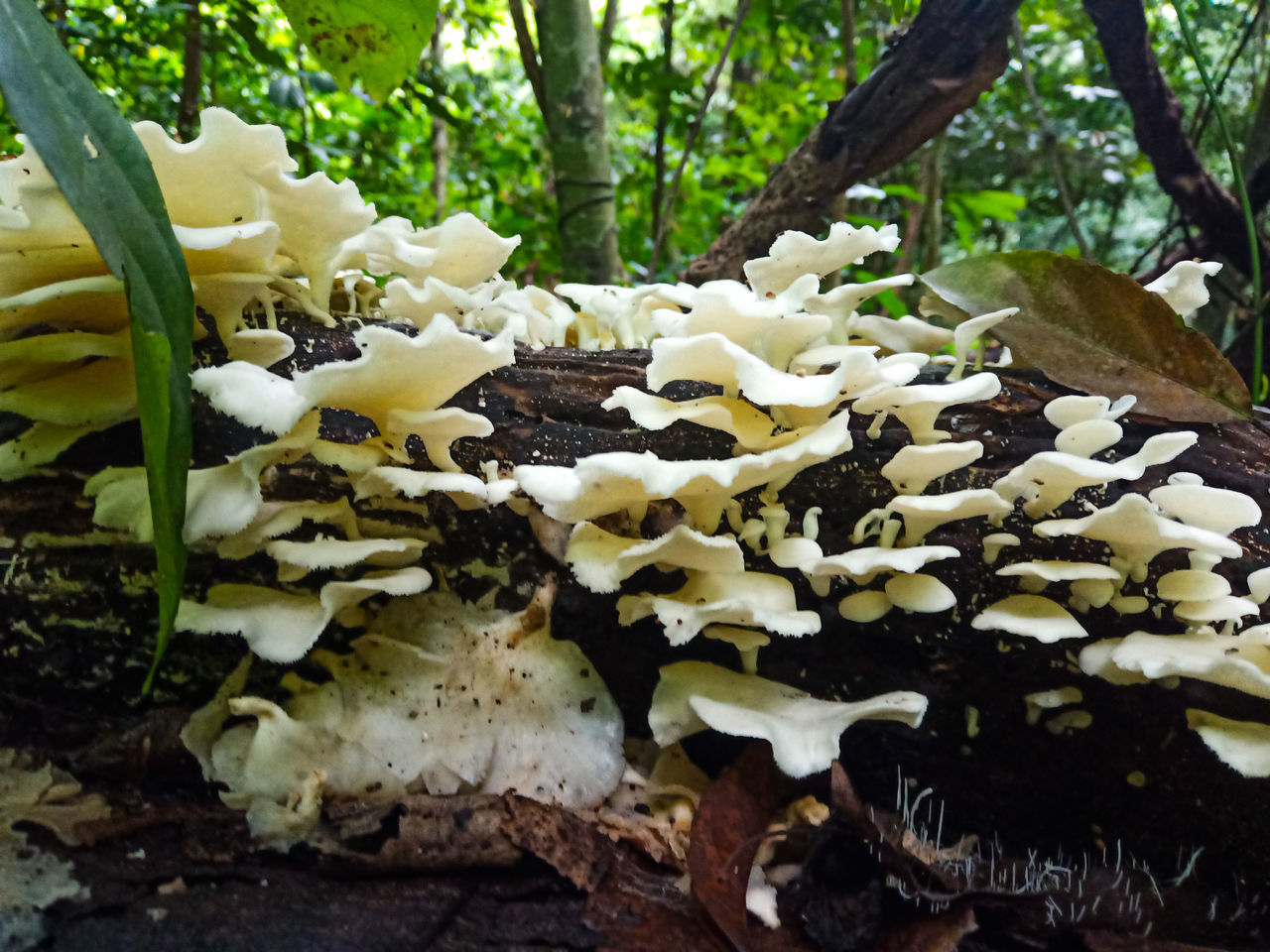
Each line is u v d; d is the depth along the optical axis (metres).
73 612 0.29
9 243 0.24
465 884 0.27
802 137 0.95
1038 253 0.31
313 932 0.26
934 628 0.30
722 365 0.27
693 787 0.31
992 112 1.02
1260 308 0.50
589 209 0.61
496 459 0.30
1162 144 0.55
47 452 0.27
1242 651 0.27
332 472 0.29
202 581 0.30
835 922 0.26
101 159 0.20
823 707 0.29
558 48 0.58
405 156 1.08
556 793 0.29
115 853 0.28
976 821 0.31
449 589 0.31
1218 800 0.29
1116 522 0.26
